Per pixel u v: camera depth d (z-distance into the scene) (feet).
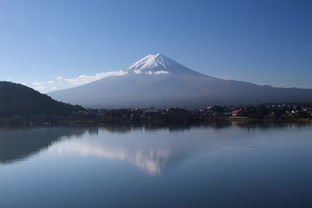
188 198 131.34
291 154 211.82
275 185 145.59
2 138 316.60
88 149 246.27
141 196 134.51
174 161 196.65
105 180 157.69
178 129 386.52
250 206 122.42
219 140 281.74
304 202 125.29
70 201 130.62
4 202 131.34
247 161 193.06
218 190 140.05
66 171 176.24
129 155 218.79
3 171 178.91
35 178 163.63
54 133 359.66
